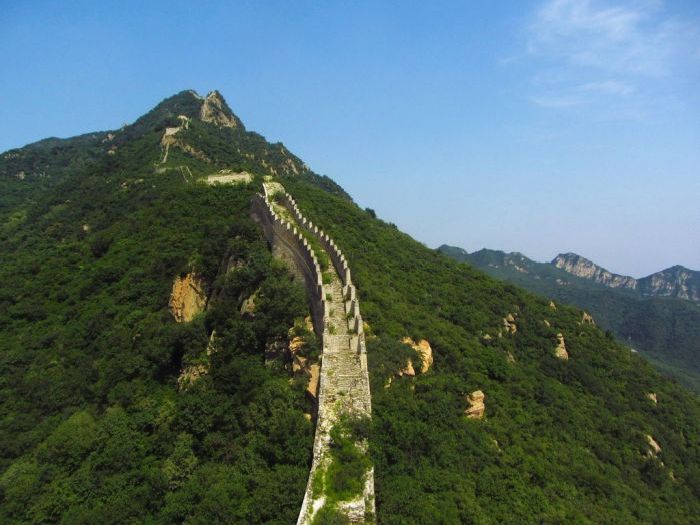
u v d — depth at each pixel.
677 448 52.66
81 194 110.19
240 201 73.69
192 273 55.19
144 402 43.25
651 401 58.66
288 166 141.88
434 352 45.72
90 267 70.19
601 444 46.47
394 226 84.44
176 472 35.66
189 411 38.31
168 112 181.50
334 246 45.97
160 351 46.94
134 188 97.19
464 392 41.59
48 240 93.44
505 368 48.91
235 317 46.09
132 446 39.66
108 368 50.66
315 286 41.72
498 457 37.38
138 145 126.62
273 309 42.38
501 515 32.19
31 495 39.06
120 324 56.22
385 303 47.75
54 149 193.12
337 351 35.16
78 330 58.91
